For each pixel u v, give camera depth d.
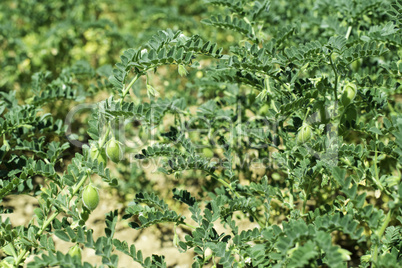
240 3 2.23
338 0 2.60
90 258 3.00
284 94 2.03
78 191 1.90
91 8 6.19
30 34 5.43
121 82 1.85
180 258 3.02
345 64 1.88
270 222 2.96
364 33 2.25
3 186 1.93
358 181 1.93
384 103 2.12
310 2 3.49
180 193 2.12
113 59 5.09
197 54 1.95
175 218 1.95
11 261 1.84
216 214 1.91
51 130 2.59
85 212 1.86
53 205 1.89
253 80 2.16
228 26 2.21
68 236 1.69
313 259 1.49
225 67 2.03
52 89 2.68
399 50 2.42
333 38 1.80
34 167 1.94
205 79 3.01
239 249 1.97
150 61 1.77
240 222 3.18
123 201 3.60
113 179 1.75
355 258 2.80
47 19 5.78
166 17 5.00
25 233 1.87
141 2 6.73
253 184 2.13
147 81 1.85
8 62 4.77
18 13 5.64
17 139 2.35
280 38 2.24
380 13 2.77
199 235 1.86
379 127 2.34
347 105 1.90
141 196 2.06
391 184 1.73
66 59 4.97
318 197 2.78
